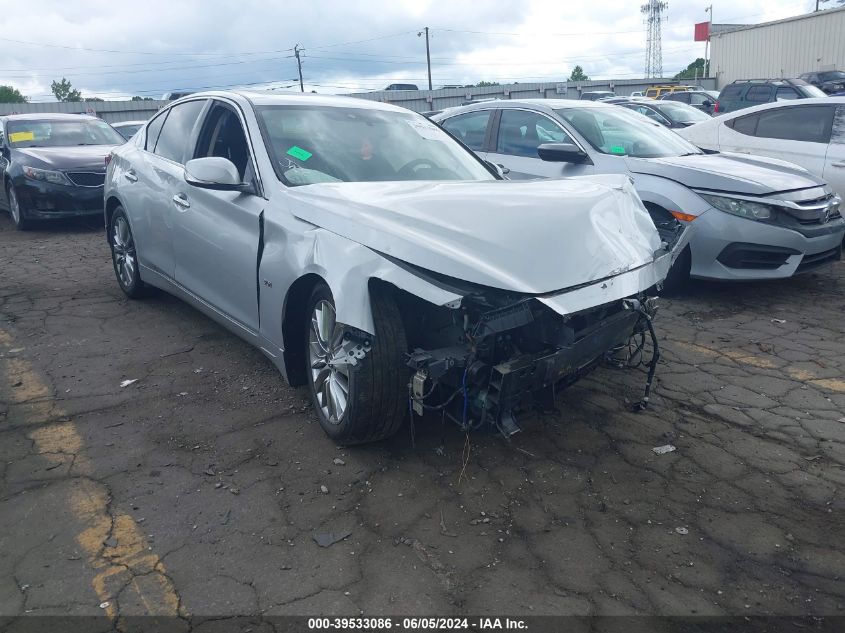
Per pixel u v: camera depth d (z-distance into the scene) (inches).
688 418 151.2
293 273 133.6
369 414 124.7
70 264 289.9
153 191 197.6
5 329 204.2
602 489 123.5
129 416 148.7
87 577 99.3
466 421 123.0
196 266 176.7
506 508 117.4
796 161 305.6
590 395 161.8
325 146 162.6
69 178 364.8
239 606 94.3
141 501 118.0
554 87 1507.1
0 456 132.0
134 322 210.2
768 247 224.2
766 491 123.4
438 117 316.8
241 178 162.6
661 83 1579.7
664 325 213.6
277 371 172.9
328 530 110.9
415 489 122.5
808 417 152.0
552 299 114.7
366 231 121.3
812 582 100.5
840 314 224.2
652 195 235.6
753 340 200.5
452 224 120.7
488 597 96.7
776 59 1141.1
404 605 95.0
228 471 127.5
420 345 129.2
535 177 264.8
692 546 108.2
